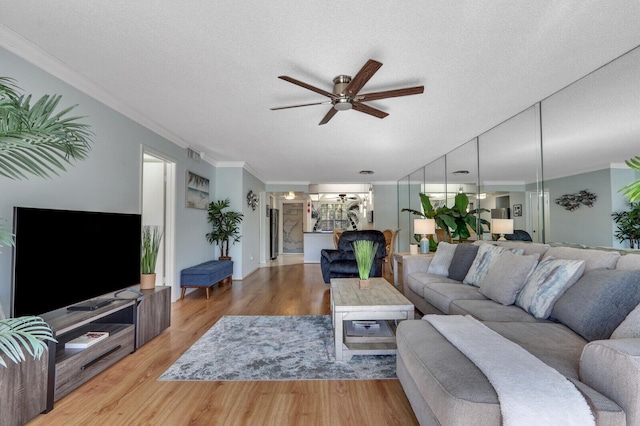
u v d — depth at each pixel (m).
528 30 1.92
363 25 1.87
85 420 1.69
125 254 2.72
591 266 1.98
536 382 1.11
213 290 5.12
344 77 2.47
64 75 2.38
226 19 1.81
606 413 1.00
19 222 1.79
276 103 3.07
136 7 1.71
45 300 1.93
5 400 1.51
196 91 2.79
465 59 2.25
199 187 5.16
